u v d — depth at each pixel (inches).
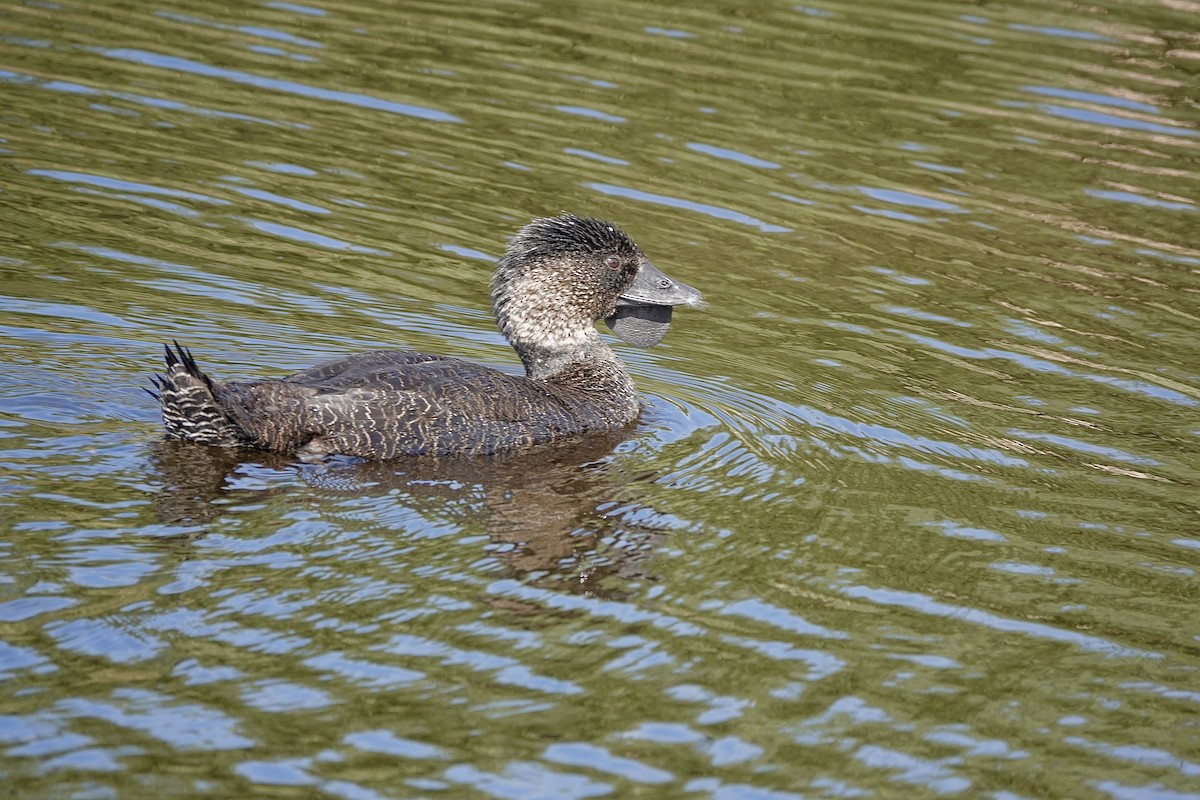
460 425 504.7
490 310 677.3
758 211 787.4
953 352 654.5
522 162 820.0
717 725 352.5
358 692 352.8
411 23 1006.4
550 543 439.2
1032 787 340.5
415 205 770.2
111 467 463.8
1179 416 596.7
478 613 392.8
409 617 387.5
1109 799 338.3
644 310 613.6
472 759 332.2
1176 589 443.5
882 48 991.6
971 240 775.1
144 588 390.0
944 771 343.6
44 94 855.7
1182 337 682.2
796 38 1004.6
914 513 485.4
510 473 491.5
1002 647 400.8
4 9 975.0
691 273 714.2
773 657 384.2
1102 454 553.9
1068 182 843.4
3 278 640.4
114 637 365.4
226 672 355.9
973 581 438.6
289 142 827.4
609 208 773.9
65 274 653.9
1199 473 540.1
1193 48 1026.1
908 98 922.7
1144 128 901.8
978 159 858.1
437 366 520.7
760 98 910.4
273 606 386.9
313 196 771.4
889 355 647.8
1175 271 754.8
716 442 538.6
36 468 457.1
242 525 431.2
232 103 868.0
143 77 893.2
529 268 577.6
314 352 608.7
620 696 360.8
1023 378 630.5
